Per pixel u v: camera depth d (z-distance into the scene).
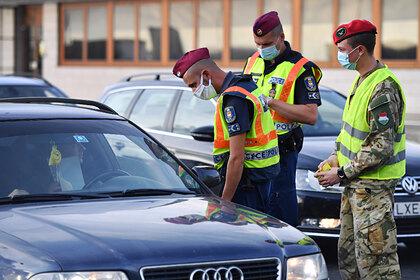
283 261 11.84
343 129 15.12
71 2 63.09
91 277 10.77
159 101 24.23
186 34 56.44
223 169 15.84
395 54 46.19
